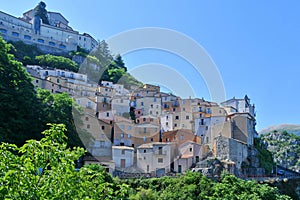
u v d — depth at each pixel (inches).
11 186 334.6
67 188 363.6
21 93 1804.9
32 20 4047.7
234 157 2282.2
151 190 1321.4
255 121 3166.8
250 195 1180.5
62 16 4675.2
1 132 1504.7
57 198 354.0
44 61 3427.7
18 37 3870.6
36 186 351.6
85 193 392.8
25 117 1705.2
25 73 2038.6
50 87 2714.1
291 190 2331.4
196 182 1459.2
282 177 2468.0
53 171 367.9
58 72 3024.1
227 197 1190.3
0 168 352.8
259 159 2701.8
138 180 1369.3
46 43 4001.0
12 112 1660.9
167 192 1385.3
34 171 361.4
